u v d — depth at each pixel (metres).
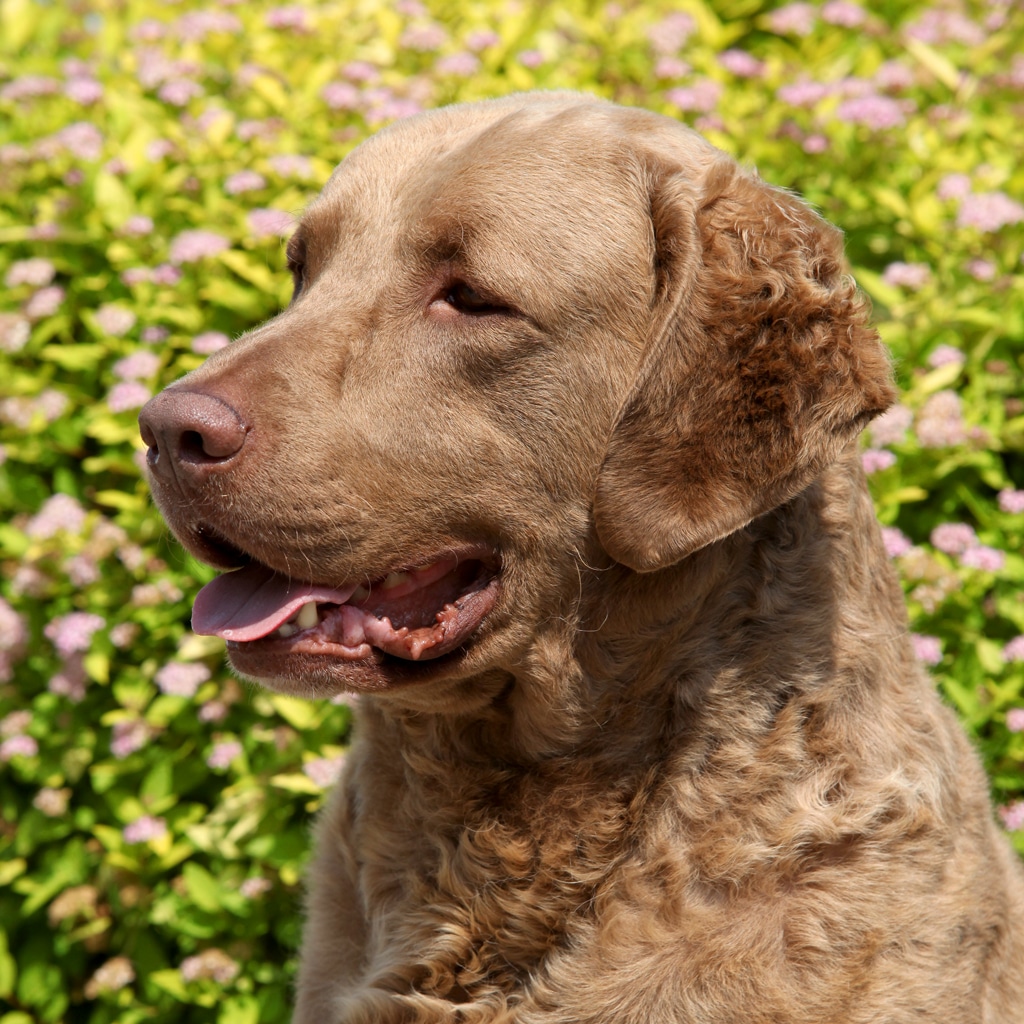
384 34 6.75
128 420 5.57
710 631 3.68
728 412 3.54
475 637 3.67
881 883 3.57
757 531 3.71
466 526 3.62
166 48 7.14
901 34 6.98
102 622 5.51
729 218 3.67
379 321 3.60
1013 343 5.77
